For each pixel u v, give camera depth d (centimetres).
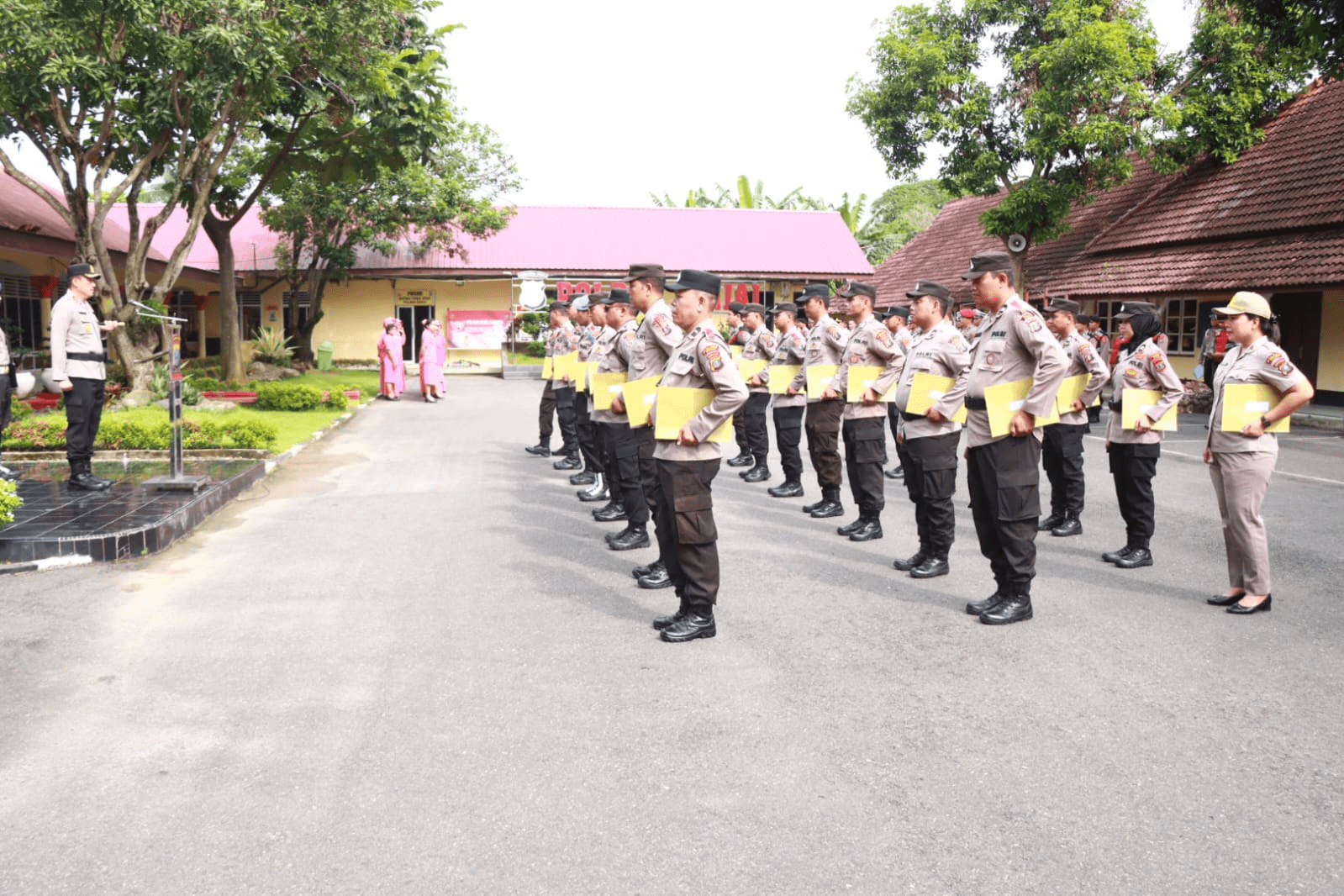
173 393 864
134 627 538
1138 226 2222
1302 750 390
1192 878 302
